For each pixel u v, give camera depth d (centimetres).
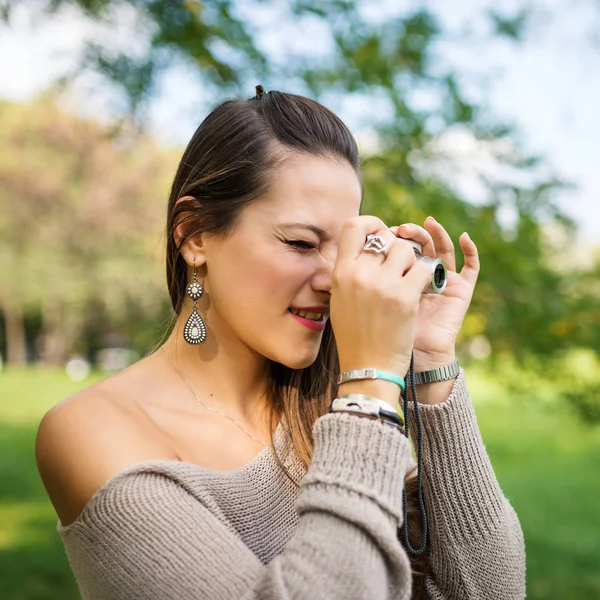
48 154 2484
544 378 392
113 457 107
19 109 2442
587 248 380
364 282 110
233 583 98
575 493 858
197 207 126
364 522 95
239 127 125
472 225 334
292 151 122
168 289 138
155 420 121
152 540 99
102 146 2402
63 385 2338
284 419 137
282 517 125
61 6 346
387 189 330
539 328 359
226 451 125
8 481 860
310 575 92
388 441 103
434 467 130
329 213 122
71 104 410
